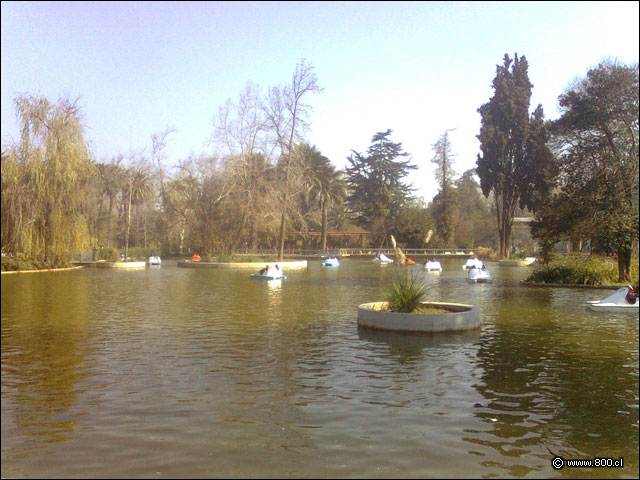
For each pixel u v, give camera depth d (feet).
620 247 91.66
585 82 95.50
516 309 59.88
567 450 18.94
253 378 28.43
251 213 175.22
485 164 203.51
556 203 98.94
